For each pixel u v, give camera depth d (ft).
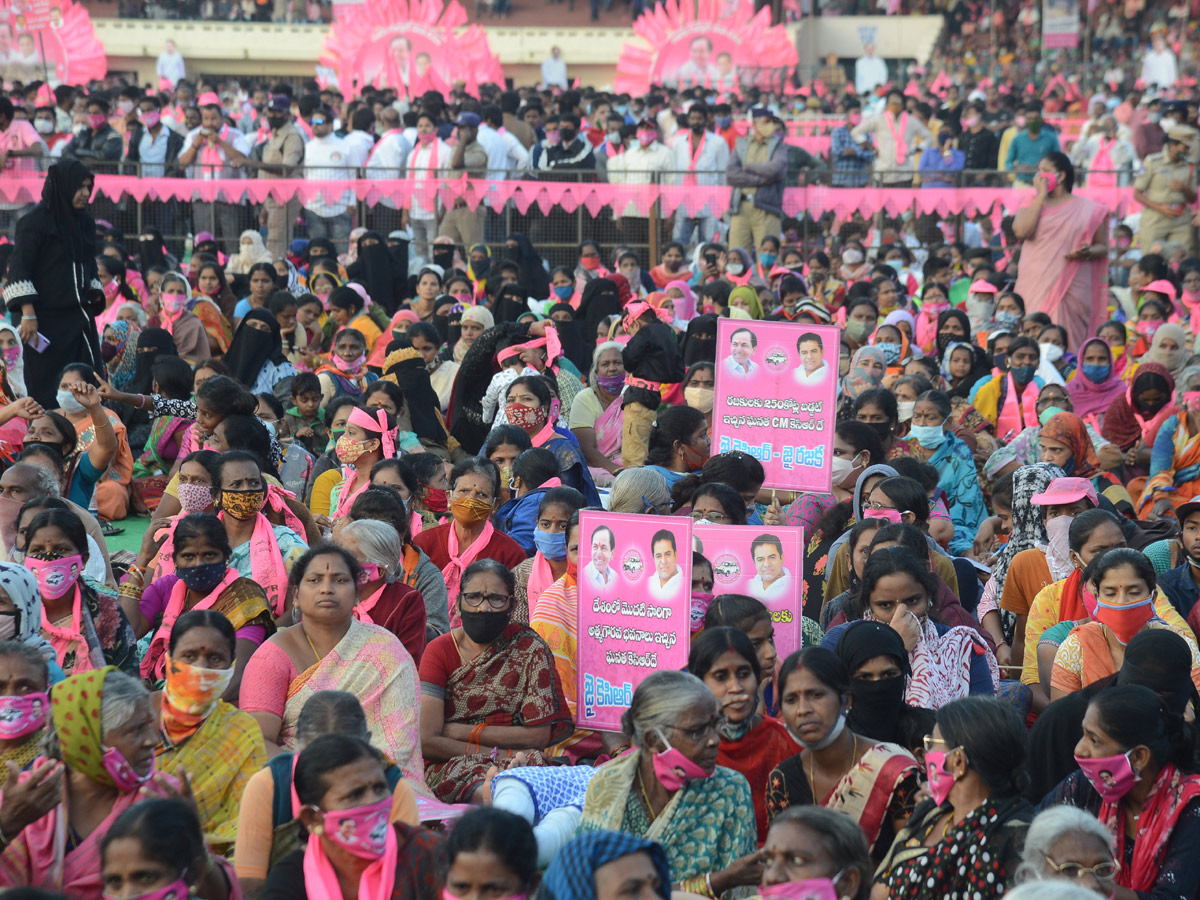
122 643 28.32
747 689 22.12
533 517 36.58
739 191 91.20
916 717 22.67
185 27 200.34
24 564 28.40
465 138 89.45
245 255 83.05
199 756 22.20
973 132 112.78
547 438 42.09
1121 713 19.54
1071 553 29.35
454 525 34.12
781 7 203.82
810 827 16.85
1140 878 19.74
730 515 31.19
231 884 18.49
